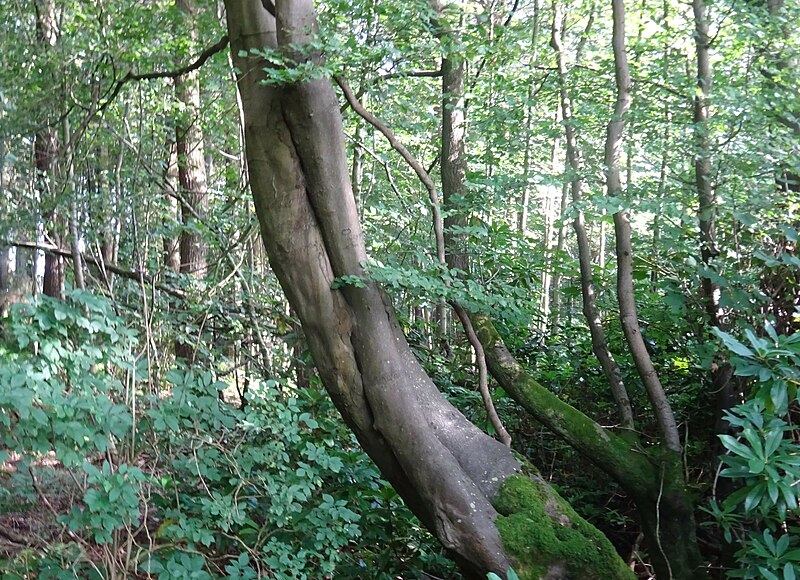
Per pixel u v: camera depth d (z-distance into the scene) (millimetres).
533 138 6660
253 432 4059
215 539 3977
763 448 3025
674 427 4625
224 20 7164
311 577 4059
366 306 4055
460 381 6254
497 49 5367
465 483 3924
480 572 3822
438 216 4711
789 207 4488
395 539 4609
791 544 3525
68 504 4023
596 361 6273
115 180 6332
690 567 4340
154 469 3768
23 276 6805
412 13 4961
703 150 4816
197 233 7207
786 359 3100
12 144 6367
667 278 5258
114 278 6359
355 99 4496
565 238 10727
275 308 6973
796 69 4887
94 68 6203
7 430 3064
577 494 5484
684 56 5484
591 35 6773
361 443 4172
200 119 7723
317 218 4047
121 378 3912
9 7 6512
